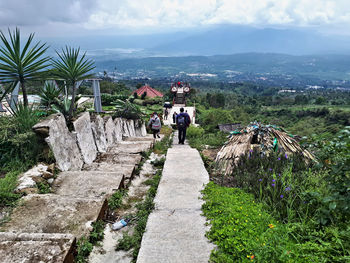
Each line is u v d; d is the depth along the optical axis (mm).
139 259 2393
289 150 4914
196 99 63281
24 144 4145
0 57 4453
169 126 20953
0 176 3727
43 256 2162
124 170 4988
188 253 2467
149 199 3660
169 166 5281
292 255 2193
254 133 5270
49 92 5820
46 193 3633
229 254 2414
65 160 4641
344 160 2670
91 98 16812
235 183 4328
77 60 5633
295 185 3381
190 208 3441
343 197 2521
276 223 2781
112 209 3559
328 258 2160
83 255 2547
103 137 6871
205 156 6484
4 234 2410
